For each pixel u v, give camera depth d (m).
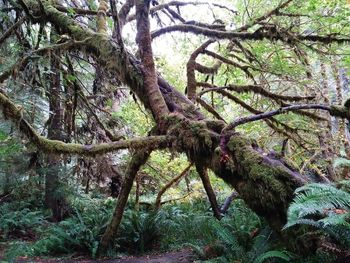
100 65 8.31
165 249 8.71
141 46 7.53
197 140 6.05
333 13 7.38
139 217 9.50
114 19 6.58
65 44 7.82
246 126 10.71
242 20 8.74
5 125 8.26
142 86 7.37
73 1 10.54
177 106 7.26
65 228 9.76
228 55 9.88
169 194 15.08
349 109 5.42
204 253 7.14
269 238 5.65
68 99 10.49
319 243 4.44
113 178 14.04
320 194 3.80
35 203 12.58
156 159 13.15
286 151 10.49
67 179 12.09
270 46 8.88
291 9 7.75
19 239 9.83
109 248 8.50
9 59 8.89
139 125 13.05
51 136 11.03
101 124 9.72
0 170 11.38
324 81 11.34
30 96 8.39
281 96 9.34
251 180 5.27
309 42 8.59
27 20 8.25
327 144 10.49
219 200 13.13
